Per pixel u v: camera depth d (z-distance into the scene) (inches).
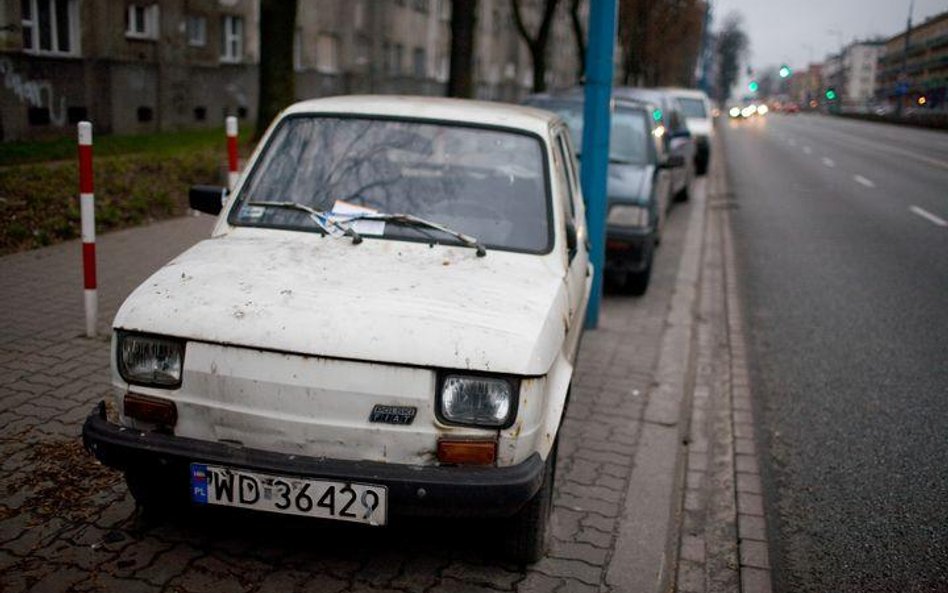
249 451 115.6
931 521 166.6
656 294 356.2
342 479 113.1
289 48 637.9
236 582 127.6
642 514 160.7
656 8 1321.4
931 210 634.2
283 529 143.3
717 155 1251.8
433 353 115.0
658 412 216.2
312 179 158.6
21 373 201.3
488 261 143.9
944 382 248.2
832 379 251.3
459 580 133.2
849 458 195.8
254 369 116.3
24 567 126.6
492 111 173.5
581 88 455.2
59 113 838.5
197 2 1024.9
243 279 128.9
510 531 134.3
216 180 523.5
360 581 130.6
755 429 212.8
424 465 116.3
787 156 1242.0
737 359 271.1
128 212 400.5
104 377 202.4
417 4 1608.0
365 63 1430.9
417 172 159.0
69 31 851.4
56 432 171.9
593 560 142.8
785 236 517.3
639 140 379.9
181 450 116.3
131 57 928.3
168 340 119.7
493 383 115.8
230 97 1106.1
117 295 271.0
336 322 117.6
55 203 379.2
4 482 151.1
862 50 5989.2
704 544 156.1
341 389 115.2
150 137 856.3
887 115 2933.1
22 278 285.9
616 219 331.9
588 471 178.4
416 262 140.1
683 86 2292.1
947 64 3786.9
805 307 339.3
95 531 138.0
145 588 124.0
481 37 1995.6
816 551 154.7
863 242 492.1
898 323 313.7
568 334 145.1
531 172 161.2
